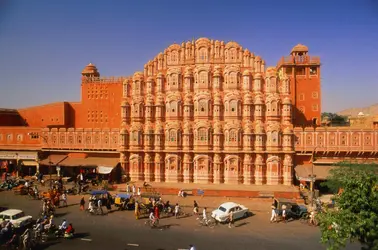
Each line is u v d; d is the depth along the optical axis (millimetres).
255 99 56781
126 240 32000
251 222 37844
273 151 55062
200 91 57969
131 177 59188
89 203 41969
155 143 58656
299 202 45750
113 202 44812
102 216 39781
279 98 56125
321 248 29797
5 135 65688
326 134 54219
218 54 58688
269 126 55656
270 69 57094
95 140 61656
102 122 65500
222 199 48531
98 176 59562
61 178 56969
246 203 46500
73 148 62469
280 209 39656
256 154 55938
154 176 58906
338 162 50812
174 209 42000
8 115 68562
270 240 31953
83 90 66625
